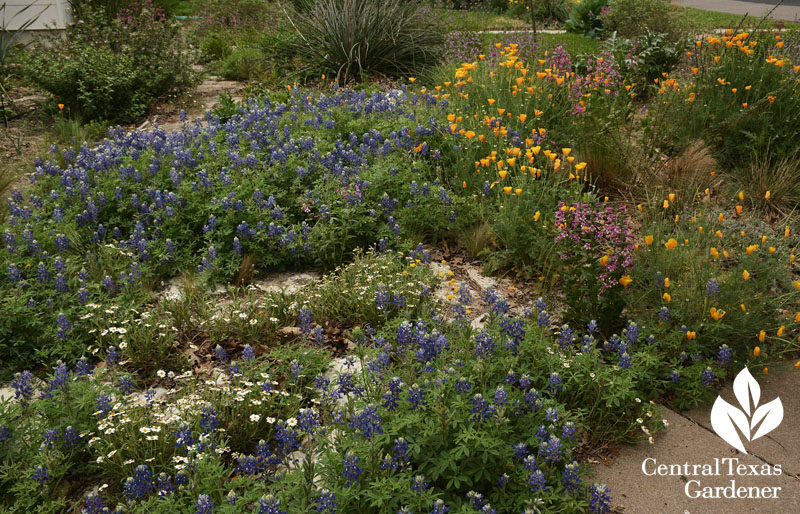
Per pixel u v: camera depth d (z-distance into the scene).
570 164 6.32
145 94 10.41
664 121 7.38
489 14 21.64
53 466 3.25
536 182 6.09
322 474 3.03
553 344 4.11
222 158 6.69
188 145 7.12
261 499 2.70
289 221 5.87
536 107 7.59
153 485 3.09
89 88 9.66
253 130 7.32
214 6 17.78
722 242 5.27
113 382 4.04
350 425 3.23
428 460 3.04
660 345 4.27
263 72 12.00
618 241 4.55
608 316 4.43
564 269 5.01
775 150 6.88
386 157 6.76
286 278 5.48
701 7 25.42
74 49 10.32
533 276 5.44
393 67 11.78
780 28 13.33
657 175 6.64
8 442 3.36
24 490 3.20
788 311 4.79
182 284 5.20
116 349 4.39
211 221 5.58
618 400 3.74
